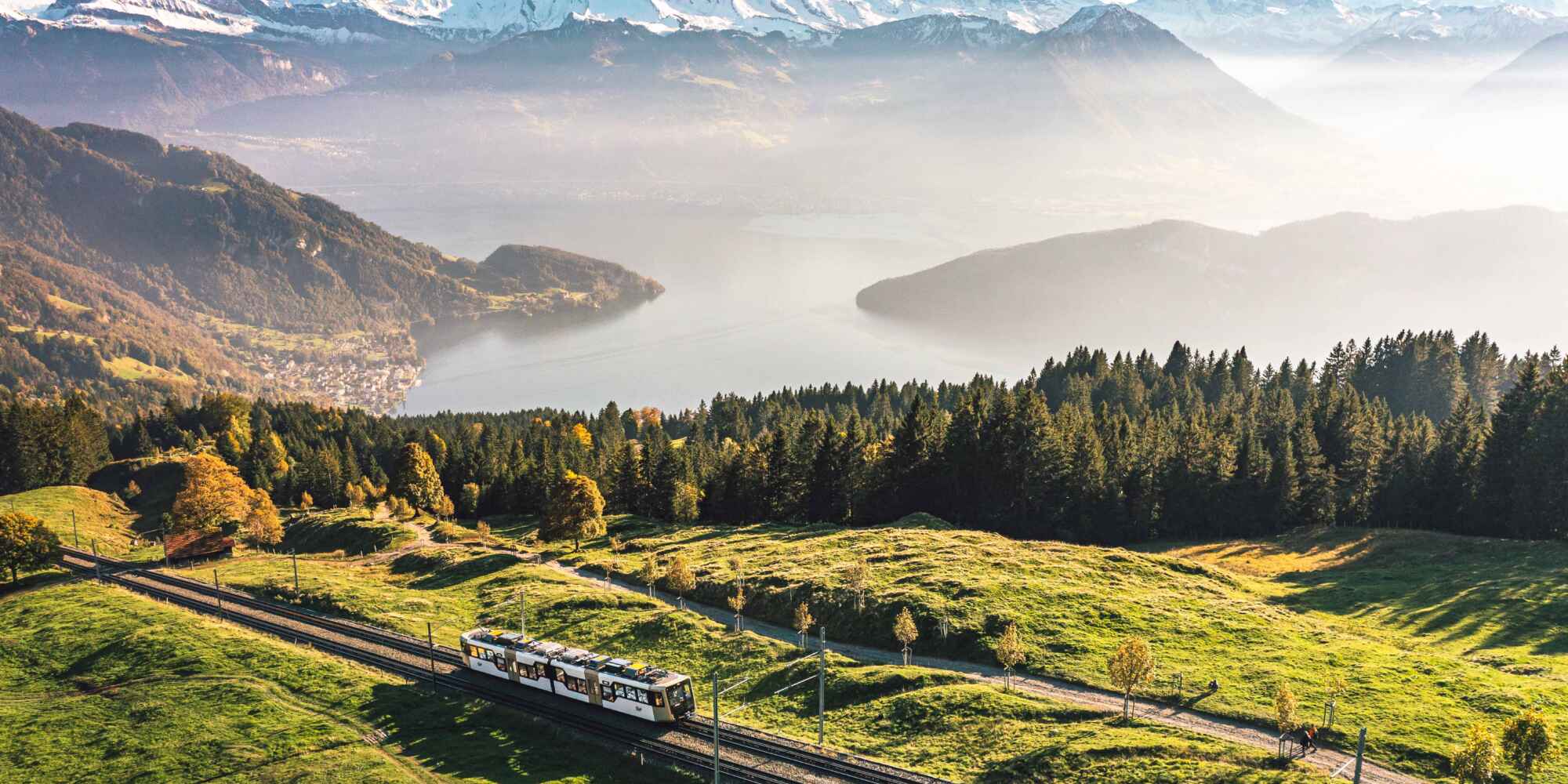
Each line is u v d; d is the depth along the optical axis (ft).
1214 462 474.08
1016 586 327.47
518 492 596.70
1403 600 329.11
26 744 252.62
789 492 523.29
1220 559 424.05
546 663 270.87
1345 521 483.51
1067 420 520.42
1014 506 483.10
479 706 264.52
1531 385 433.48
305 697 275.80
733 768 219.82
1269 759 203.82
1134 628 291.79
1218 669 259.80
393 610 361.10
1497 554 376.48
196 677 290.15
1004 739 223.30
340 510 600.39
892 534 421.18
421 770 227.40
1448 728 219.20
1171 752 207.21
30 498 619.26
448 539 506.07
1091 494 476.13
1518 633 288.30
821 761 220.84
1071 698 246.88
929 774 212.02
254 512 511.40
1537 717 186.09
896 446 510.17
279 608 367.25
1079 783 199.82
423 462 592.60
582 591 375.25
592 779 220.02
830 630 317.63
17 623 357.20
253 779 225.97
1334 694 238.07
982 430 495.82
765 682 274.98
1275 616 306.14
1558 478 403.75
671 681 247.50
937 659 286.25
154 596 388.78
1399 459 478.18
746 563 397.80
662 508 550.77
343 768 228.22
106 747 249.34
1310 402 593.01
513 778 221.25
